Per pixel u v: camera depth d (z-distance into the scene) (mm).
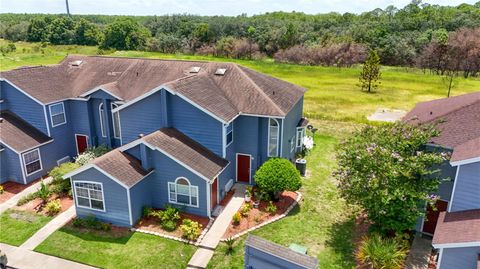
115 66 28250
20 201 20703
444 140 16953
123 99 24734
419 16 109375
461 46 71062
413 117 21188
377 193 15820
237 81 24328
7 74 24344
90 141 26672
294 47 89750
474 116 17703
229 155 22031
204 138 21078
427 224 17438
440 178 16750
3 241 17359
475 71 71125
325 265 15766
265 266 13070
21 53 84125
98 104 25797
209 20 120750
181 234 17906
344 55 82250
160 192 19766
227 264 15945
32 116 24781
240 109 22172
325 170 25578
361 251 15656
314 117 39062
